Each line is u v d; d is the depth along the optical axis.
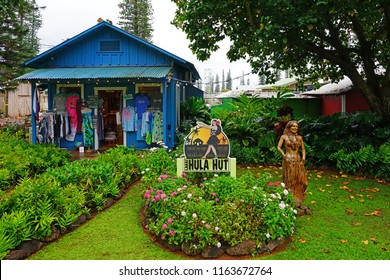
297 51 10.55
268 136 10.16
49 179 5.46
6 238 4.07
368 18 9.93
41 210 4.65
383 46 11.34
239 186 5.32
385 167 8.28
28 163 8.11
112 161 7.68
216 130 6.26
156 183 6.14
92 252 4.44
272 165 9.90
